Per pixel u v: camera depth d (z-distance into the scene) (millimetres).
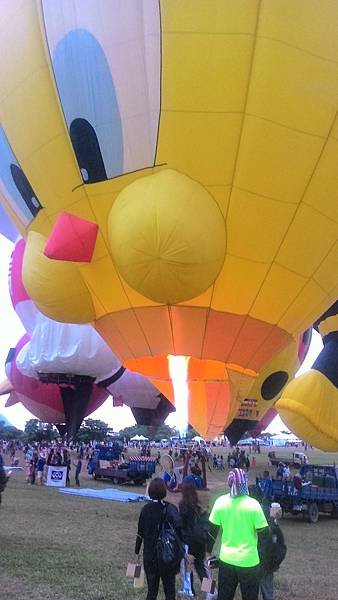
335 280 8883
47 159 8320
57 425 29078
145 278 7605
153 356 8914
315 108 7512
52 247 7980
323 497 13609
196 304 8398
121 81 7613
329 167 7777
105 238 8297
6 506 12086
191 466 17906
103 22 7598
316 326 13773
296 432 12555
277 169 7680
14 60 8266
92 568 6797
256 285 8312
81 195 8219
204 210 7609
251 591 4309
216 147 7578
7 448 41281
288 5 7270
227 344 8664
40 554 7391
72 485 19094
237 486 4504
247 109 7477
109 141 7840
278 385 17781
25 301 21797
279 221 7938
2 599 5445
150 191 7555
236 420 18016
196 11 7270
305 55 7367
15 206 9398
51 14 7918
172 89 7414
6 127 8664
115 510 12602
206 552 5641
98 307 9062
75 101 7855
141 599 5668
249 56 7336
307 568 7875
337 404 12547
